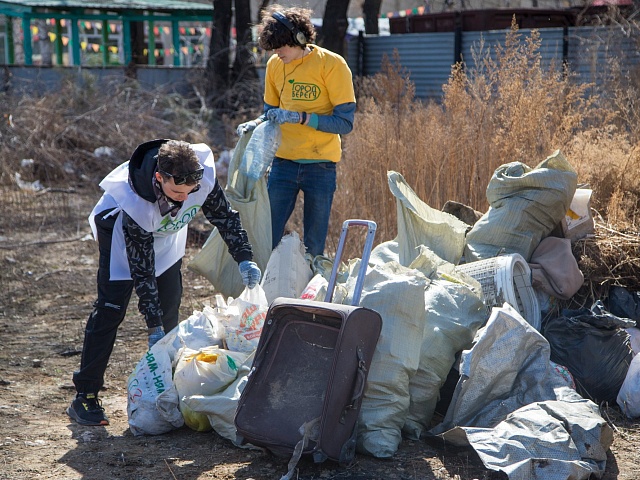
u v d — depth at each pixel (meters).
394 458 3.52
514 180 4.80
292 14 4.83
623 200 5.73
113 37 25.91
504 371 3.69
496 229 4.80
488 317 4.10
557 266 4.66
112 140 12.42
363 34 17.98
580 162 6.02
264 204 5.00
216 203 3.93
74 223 9.51
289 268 4.59
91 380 4.02
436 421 3.96
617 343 4.15
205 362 3.81
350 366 3.34
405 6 26.75
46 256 8.02
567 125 6.27
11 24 21.83
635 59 10.07
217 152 12.56
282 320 3.62
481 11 14.33
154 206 3.62
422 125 6.80
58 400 4.38
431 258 4.35
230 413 3.66
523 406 3.66
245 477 3.36
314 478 3.33
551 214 4.77
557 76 6.59
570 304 4.79
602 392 4.12
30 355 5.17
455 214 5.57
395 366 3.58
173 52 22.16
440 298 4.01
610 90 8.39
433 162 6.40
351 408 3.36
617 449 3.64
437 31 15.34
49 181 11.73
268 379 3.53
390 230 6.41
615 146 6.33
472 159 6.31
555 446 3.28
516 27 6.67
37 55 27.03
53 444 3.74
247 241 4.04
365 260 3.73
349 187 6.71
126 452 3.65
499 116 6.45
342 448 3.34
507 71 6.56
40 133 12.18
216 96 15.29
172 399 3.80
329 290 3.80
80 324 5.88
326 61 4.93
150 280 3.77
